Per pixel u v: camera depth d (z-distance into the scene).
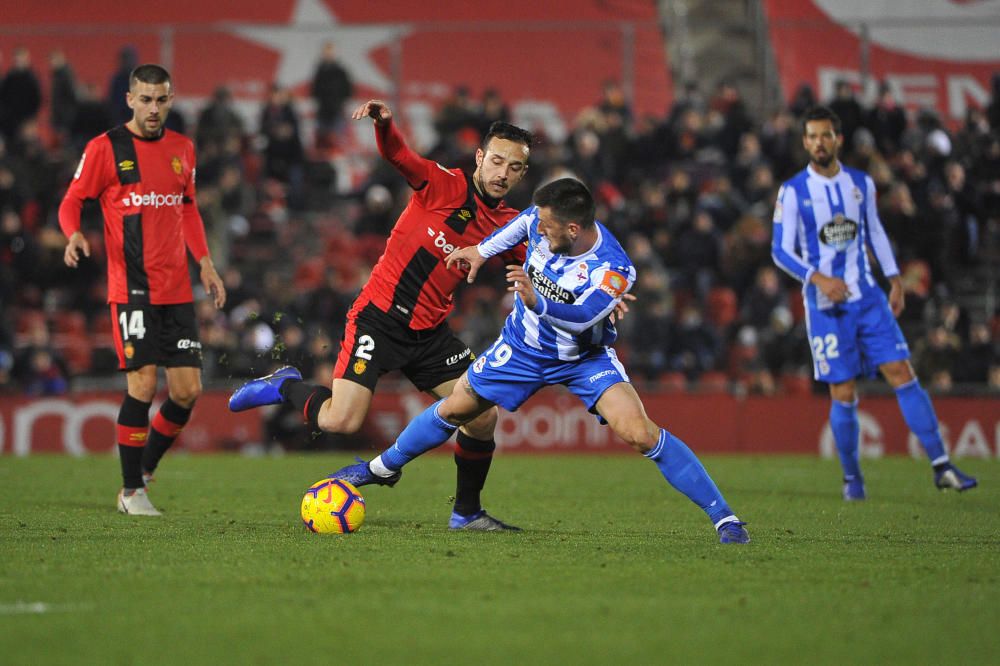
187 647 15.53
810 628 16.88
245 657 15.06
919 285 67.00
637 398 24.94
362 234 73.75
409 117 89.06
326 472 47.78
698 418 63.00
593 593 19.22
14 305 70.94
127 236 30.67
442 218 26.88
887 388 64.38
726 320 68.94
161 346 31.34
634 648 15.67
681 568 21.72
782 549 24.42
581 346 24.75
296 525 28.33
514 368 25.20
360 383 27.30
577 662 14.98
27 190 73.31
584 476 46.84
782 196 37.69
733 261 69.69
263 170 79.00
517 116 89.25
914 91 81.44
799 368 64.88
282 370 29.05
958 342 63.66
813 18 86.69
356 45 92.69
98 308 71.31
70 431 62.66
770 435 62.78
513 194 70.62
